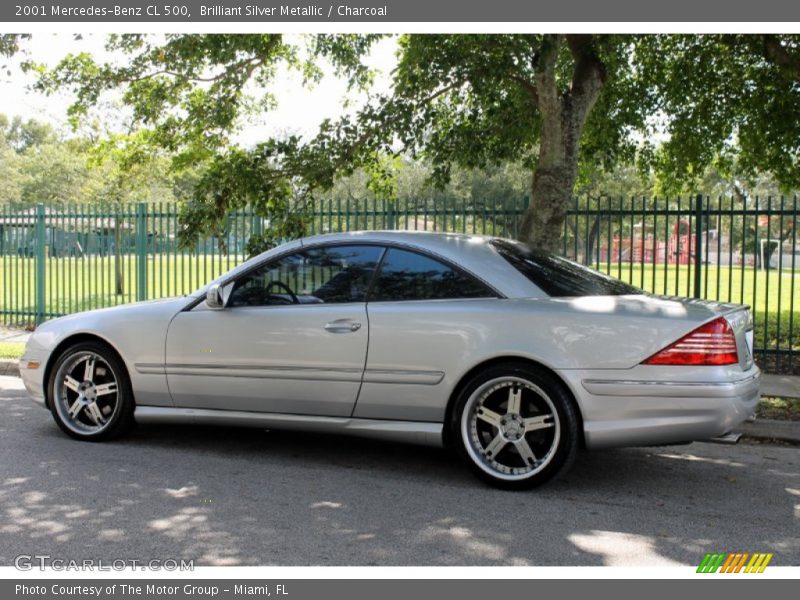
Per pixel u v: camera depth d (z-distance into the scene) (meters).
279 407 5.86
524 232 9.58
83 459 5.98
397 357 5.47
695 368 4.90
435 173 11.93
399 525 4.59
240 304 6.02
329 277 5.83
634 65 12.87
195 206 9.63
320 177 9.30
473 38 8.96
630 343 4.99
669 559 4.12
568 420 5.09
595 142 13.17
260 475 5.62
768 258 10.21
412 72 9.16
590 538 4.41
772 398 8.46
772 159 12.94
